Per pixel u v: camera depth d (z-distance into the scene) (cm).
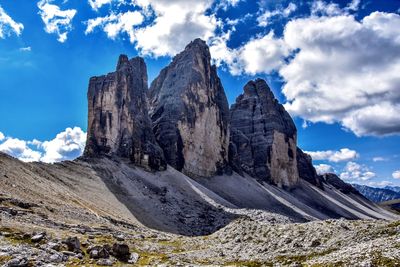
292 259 5675
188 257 6600
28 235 5838
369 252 4638
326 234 6272
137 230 11919
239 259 6272
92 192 16700
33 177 13275
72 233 7250
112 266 5228
